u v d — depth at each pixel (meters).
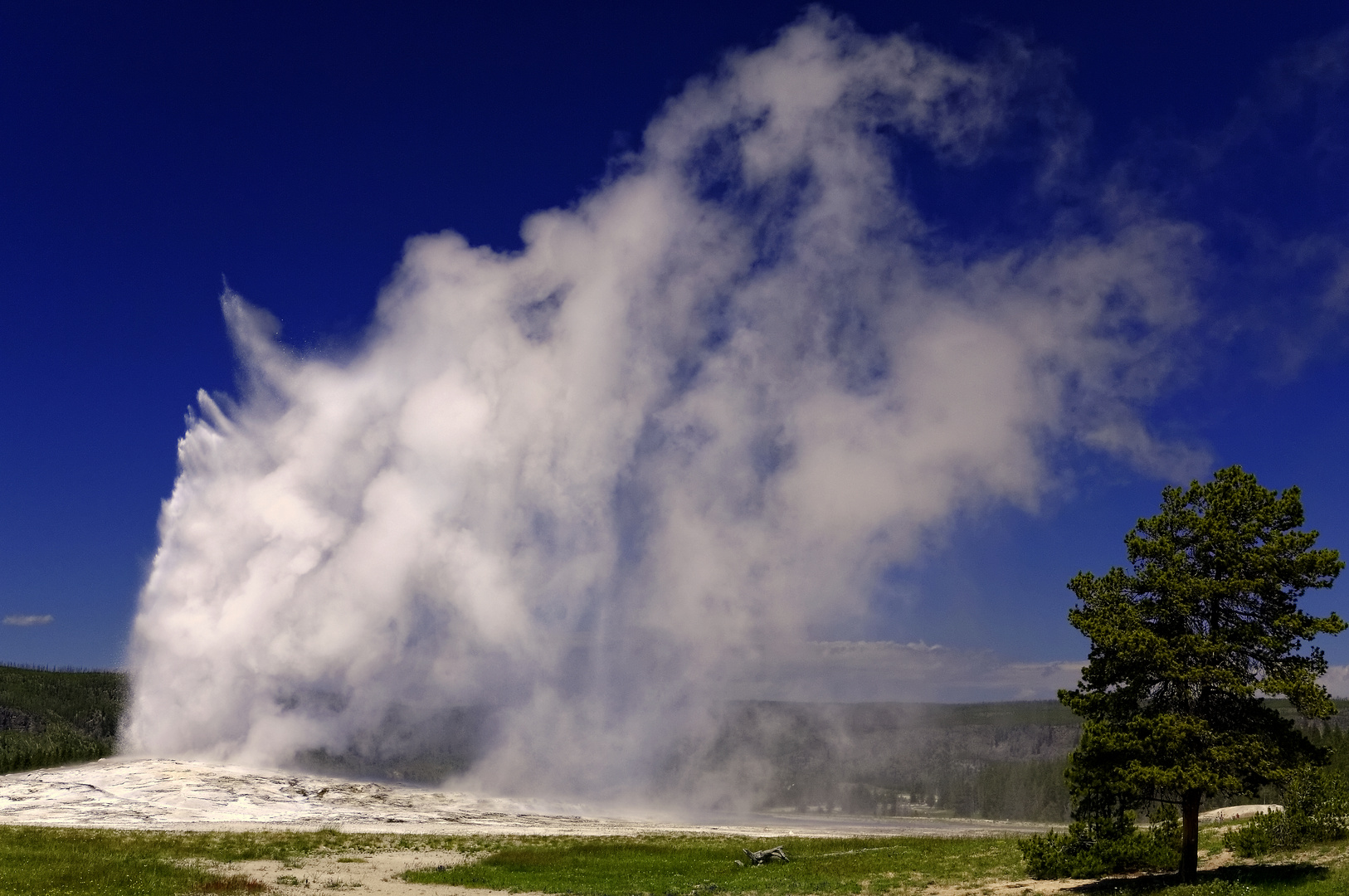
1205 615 33.84
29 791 88.06
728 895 41.81
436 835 75.94
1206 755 32.22
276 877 47.25
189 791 91.06
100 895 38.22
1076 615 35.47
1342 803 38.91
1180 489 35.03
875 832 112.88
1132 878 37.38
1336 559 32.06
